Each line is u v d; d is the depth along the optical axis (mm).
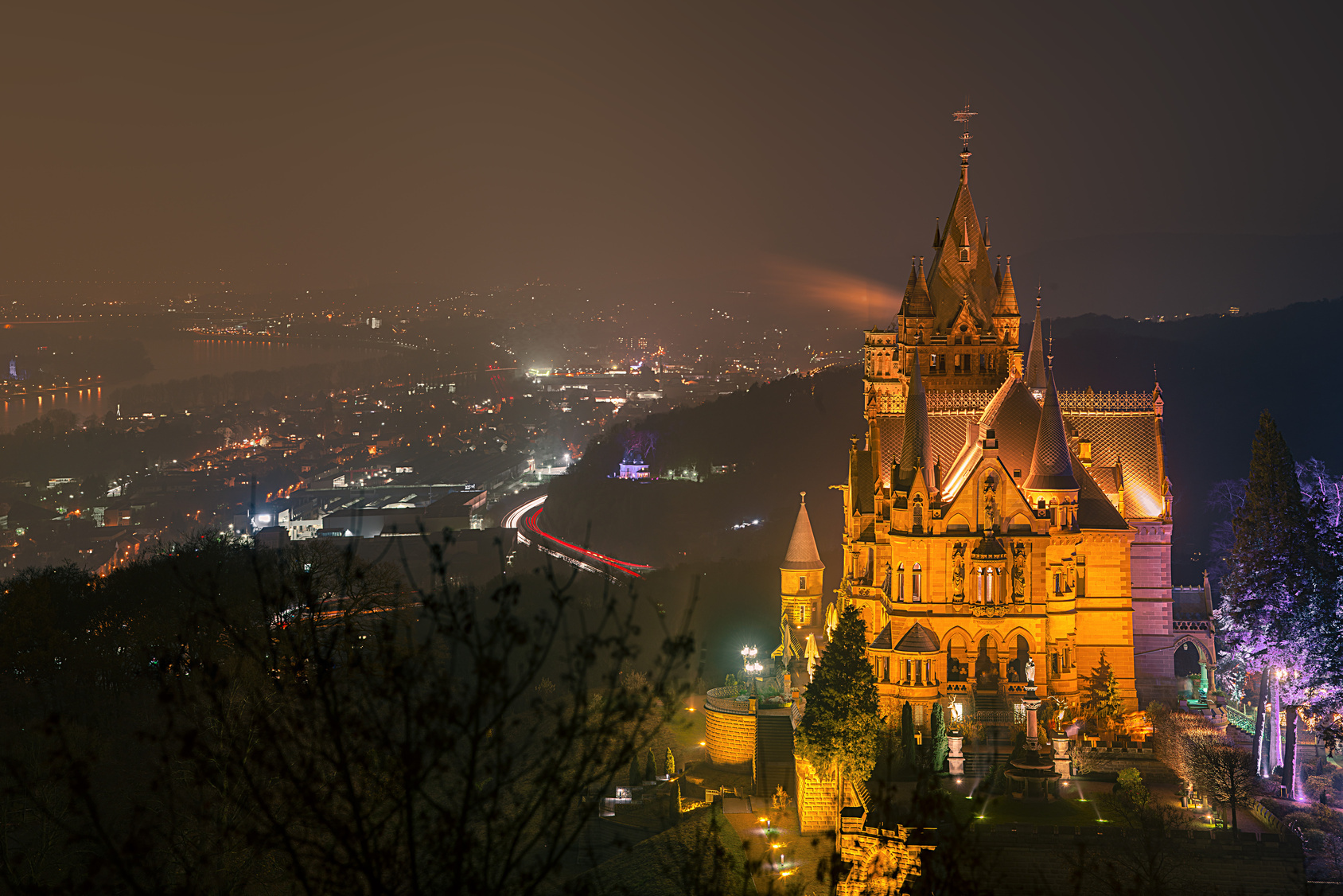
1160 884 76125
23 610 140125
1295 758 110875
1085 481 127312
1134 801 99000
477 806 32969
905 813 96500
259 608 114625
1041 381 142500
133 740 113125
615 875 99938
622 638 34125
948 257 143625
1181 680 130000
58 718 35531
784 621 158625
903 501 122062
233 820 53875
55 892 35125
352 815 31516
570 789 33000
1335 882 89375
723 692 141500
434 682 32781
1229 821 99938
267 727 32906
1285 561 115375
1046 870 89188
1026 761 103938
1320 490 123062
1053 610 122625
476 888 31688
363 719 32844
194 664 37500
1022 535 120750
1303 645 111000
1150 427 133500
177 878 53250
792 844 109188
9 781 84500
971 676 121125
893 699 120125
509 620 32156
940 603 121188
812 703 111562
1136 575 130375
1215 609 134750
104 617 147000
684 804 119938
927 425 125125
